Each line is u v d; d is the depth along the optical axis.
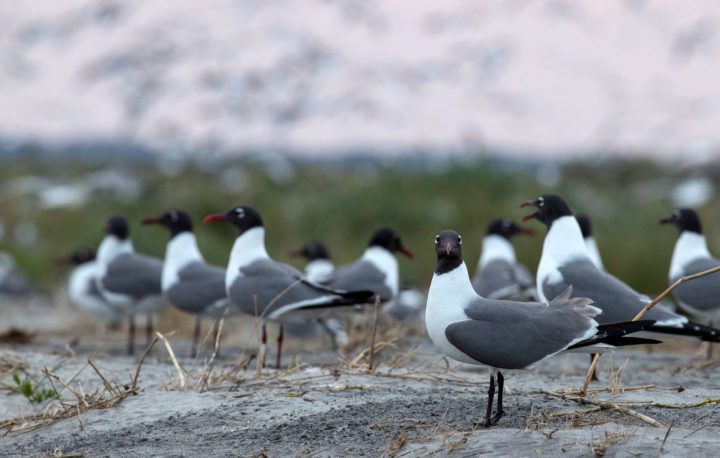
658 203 30.38
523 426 8.52
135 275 15.91
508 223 18.39
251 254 13.75
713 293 14.08
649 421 8.50
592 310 8.77
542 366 12.77
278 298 12.99
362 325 15.66
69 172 51.94
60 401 10.43
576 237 12.13
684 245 14.73
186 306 14.98
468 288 8.93
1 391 11.44
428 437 8.29
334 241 27.23
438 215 27.11
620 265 22.20
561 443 7.73
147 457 8.35
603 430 8.12
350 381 10.56
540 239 23.34
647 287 21.94
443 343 8.91
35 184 42.97
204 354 14.75
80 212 33.69
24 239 32.03
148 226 26.27
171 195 34.12
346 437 8.53
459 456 7.70
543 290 12.01
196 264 15.22
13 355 13.11
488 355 8.61
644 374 12.20
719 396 9.70
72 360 13.05
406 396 9.80
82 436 9.18
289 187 36.56
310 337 17.70
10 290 24.70
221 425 9.11
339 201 29.25
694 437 7.86
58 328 18.75
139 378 11.79
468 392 10.05
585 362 13.27
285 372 11.03
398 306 17.36
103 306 18.42
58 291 26.64
